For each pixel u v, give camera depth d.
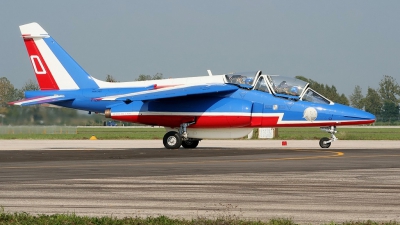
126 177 48.75
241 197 38.38
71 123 149.75
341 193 39.88
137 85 97.44
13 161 66.00
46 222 29.42
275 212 33.38
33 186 43.34
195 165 59.62
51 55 98.62
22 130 156.62
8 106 154.38
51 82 98.94
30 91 99.50
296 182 45.41
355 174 50.69
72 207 34.91
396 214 32.78
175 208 34.62
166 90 90.06
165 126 93.00
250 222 29.75
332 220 31.17
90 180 46.81
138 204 35.91
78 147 101.44
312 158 68.50
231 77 93.00
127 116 92.12
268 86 90.75
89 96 97.31
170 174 51.00
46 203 36.22
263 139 151.00
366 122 89.19
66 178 48.16
